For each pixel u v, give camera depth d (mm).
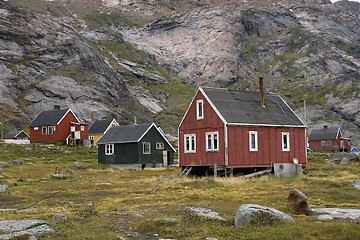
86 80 127750
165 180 34812
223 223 15367
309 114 153375
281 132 41875
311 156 69188
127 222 16188
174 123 143500
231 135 38031
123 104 139625
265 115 41844
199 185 29672
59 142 76000
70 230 14141
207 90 40938
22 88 110438
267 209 15531
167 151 59719
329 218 16453
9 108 100312
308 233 13734
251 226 14508
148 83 184750
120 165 56594
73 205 21203
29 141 72562
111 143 57250
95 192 27406
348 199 22359
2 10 130000
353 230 13500
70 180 36125
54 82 116438
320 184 28078
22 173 40188
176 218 16703
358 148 121312
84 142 76875
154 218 16641
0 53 116750
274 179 33875
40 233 13281
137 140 55344
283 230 13891
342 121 144750
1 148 59281
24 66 118438
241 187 28484
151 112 151375
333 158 53656
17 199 24234
